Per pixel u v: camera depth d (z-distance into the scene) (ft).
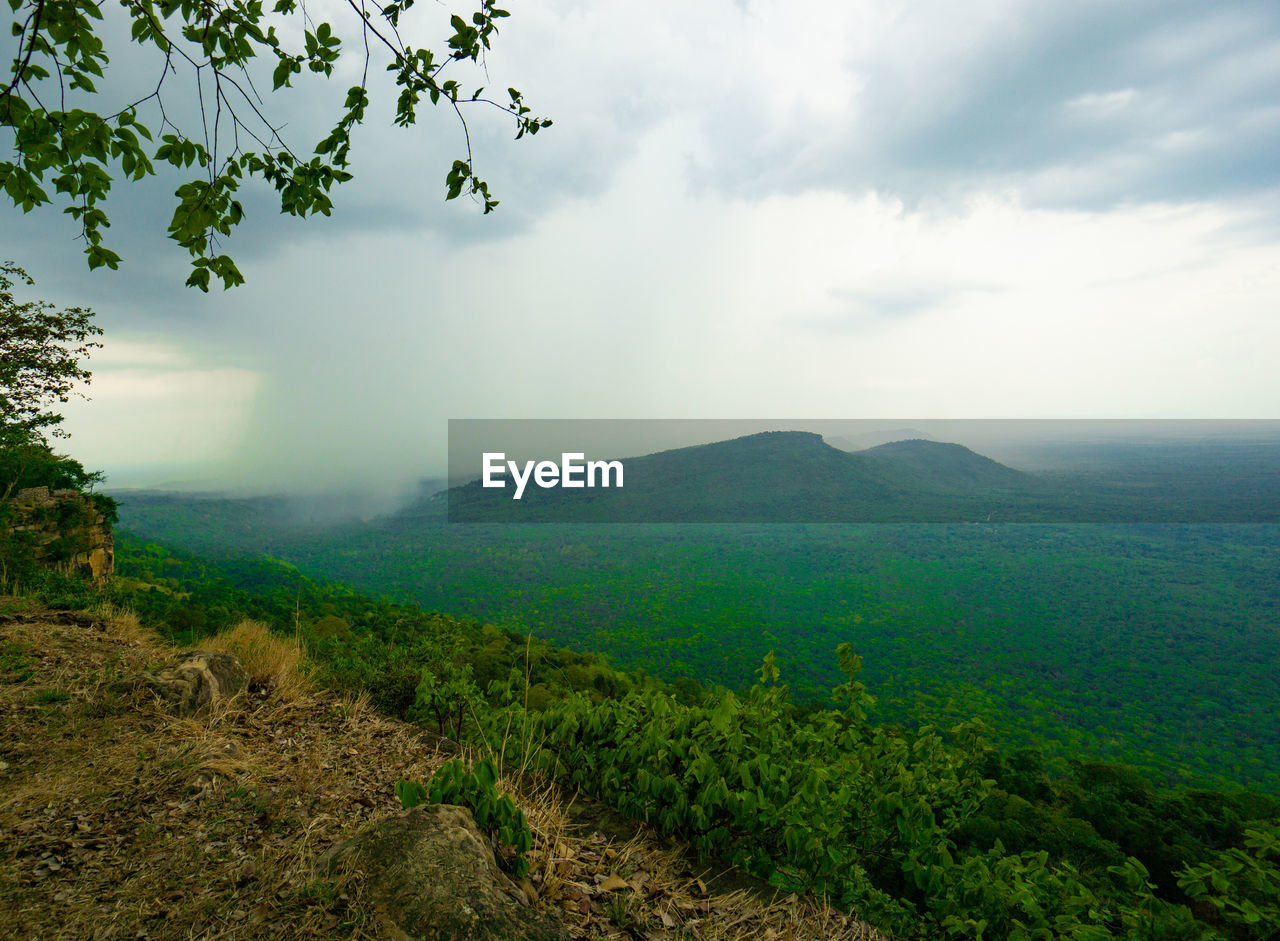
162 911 5.46
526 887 6.55
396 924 5.20
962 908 9.80
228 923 5.25
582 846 8.50
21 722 9.69
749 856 9.50
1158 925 8.56
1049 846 44.09
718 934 6.98
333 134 7.61
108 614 18.67
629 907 6.96
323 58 7.41
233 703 13.10
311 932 5.07
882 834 11.03
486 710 15.67
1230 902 8.44
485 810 7.04
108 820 7.20
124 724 10.18
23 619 15.65
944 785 11.29
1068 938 8.81
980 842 42.91
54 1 5.84
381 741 12.28
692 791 9.95
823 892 8.99
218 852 6.61
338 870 5.86
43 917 5.31
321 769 9.74
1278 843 8.76
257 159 7.36
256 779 8.71
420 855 5.86
